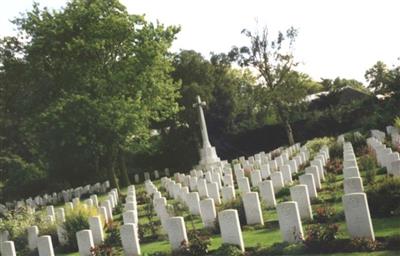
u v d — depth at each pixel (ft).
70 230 62.13
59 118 114.11
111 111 114.42
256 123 187.62
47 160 142.51
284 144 184.55
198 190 78.59
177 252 46.85
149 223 61.87
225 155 186.50
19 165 154.30
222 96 176.24
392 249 37.14
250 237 48.55
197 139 170.71
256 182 78.64
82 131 117.50
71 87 122.31
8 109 153.28
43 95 126.52
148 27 124.88
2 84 141.28
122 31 121.39
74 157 130.93
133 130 119.24
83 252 51.72
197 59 169.37
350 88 198.59
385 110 136.67
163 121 169.68
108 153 127.95
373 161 71.00
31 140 151.02
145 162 173.47
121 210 82.69
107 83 120.78
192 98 161.38
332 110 177.06
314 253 39.70
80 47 119.85
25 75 130.21
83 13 120.78
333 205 54.90
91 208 67.77
